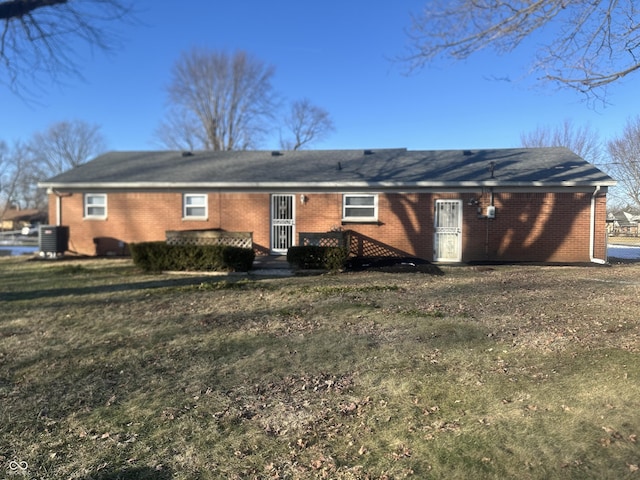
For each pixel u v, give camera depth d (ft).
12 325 22.49
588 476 9.23
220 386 14.64
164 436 11.49
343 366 16.19
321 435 11.41
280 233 51.01
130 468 10.07
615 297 26.63
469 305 25.36
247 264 39.96
